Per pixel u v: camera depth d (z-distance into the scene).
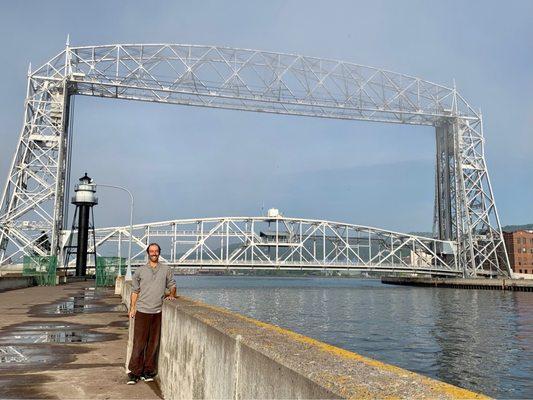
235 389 4.80
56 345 14.30
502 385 25.36
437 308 71.38
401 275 184.38
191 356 6.85
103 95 101.44
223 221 125.50
